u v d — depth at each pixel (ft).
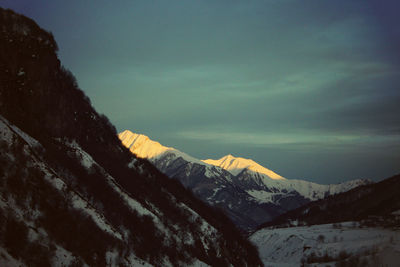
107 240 407.64
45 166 419.95
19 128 456.04
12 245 304.09
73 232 372.99
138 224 524.11
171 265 510.99
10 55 487.61
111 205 503.20
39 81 514.27
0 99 456.86
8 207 330.75
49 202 377.50
